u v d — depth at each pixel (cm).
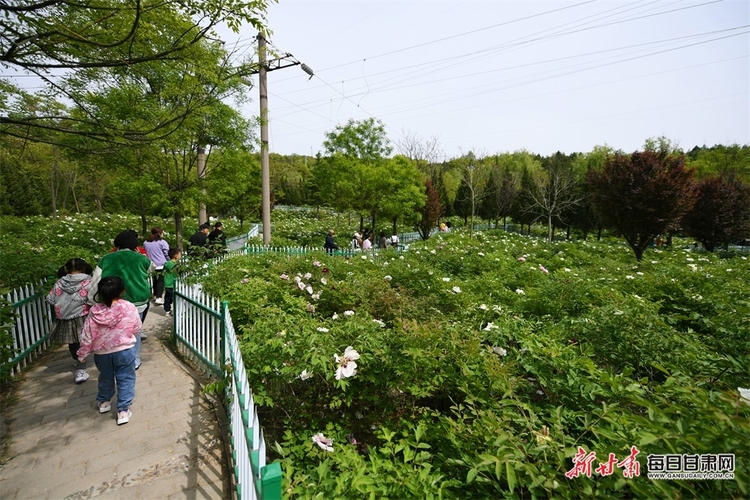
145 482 269
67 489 261
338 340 311
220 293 504
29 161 1698
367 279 614
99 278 387
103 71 508
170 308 691
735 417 142
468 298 557
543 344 325
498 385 257
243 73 842
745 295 555
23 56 355
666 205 1175
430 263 962
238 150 1101
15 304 431
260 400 278
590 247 1521
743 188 1875
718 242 1800
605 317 378
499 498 189
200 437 323
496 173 3300
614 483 153
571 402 268
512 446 189
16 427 330
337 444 242
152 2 365
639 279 687
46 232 1136
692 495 148
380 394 299
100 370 344
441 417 252
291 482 204
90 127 528
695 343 348
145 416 353
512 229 3350
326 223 2627
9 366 387
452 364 289
